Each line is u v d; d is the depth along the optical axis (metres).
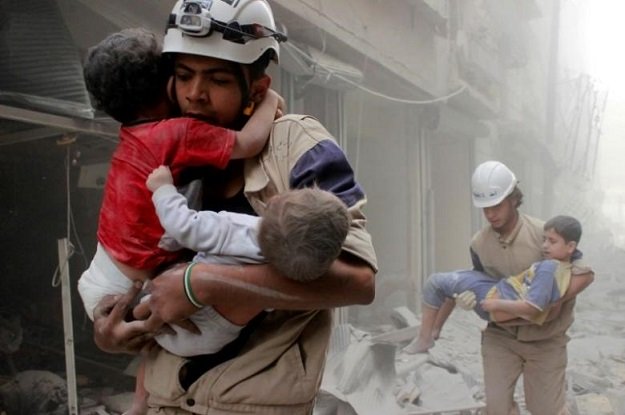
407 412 5.08
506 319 4.06
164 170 1.38
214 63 1.43
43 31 4.24
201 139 1.42
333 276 1.35
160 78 1.50
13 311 6.35
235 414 1.42
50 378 5.09
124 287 1.47
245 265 1.34
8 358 5.52
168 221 1.34
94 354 6.34
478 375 7.07
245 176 1.51
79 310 6.68
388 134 11.13
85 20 5.38
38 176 6.38
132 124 1.49
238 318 1.39
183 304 1.34
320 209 1.21
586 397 6.59
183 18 1.42
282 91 6.47
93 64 1.49
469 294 4.36
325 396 4.84
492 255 4.32
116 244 1.44
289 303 1.34
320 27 6.61
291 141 1.49
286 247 1.21
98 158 6.12
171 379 1.48
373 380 5.21
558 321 4.13
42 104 4.09
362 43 7.76
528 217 4.34
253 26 1.45
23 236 6.53
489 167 4.24
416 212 11.01
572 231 3.97
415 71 9.70
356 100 10.20
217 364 1.47
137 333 1.43
